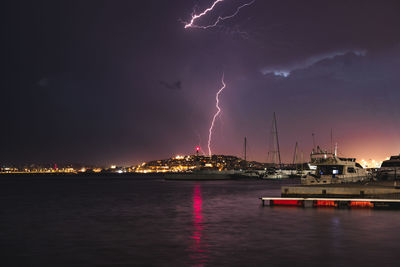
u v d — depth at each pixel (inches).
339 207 1582.2
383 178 2709.2
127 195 2839.6
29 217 1430.9
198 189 3737.7
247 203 1948.8
